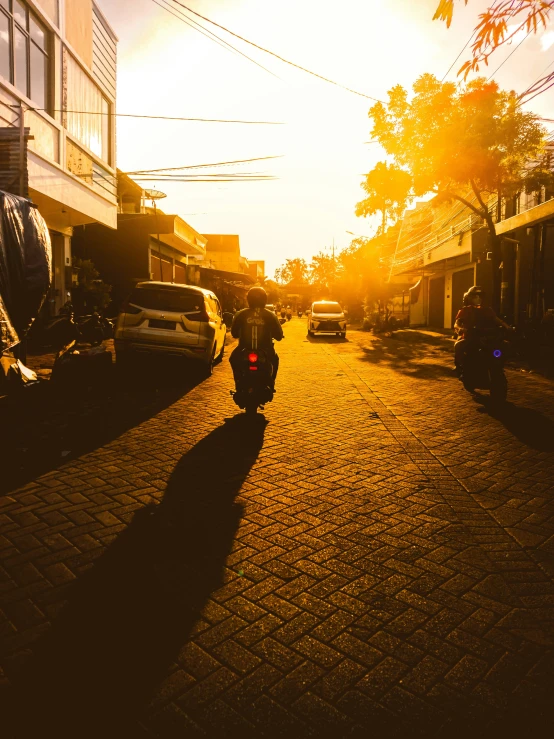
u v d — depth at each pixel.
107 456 5.83
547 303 18.30
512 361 13.64
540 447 6.31
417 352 17.59
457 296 29.12
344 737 2.21
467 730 2.25
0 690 2.45
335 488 5.00
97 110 17.22
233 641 2.80
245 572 3.49
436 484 5.12
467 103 14.12
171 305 11.04
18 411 7.86
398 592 3.28
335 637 2.84
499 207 19.19
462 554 3.76
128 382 10.59
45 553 3.69
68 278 19.31
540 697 2.43
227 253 67.31
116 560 3.61
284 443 6.51
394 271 35.91
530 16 3.16
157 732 2.22
